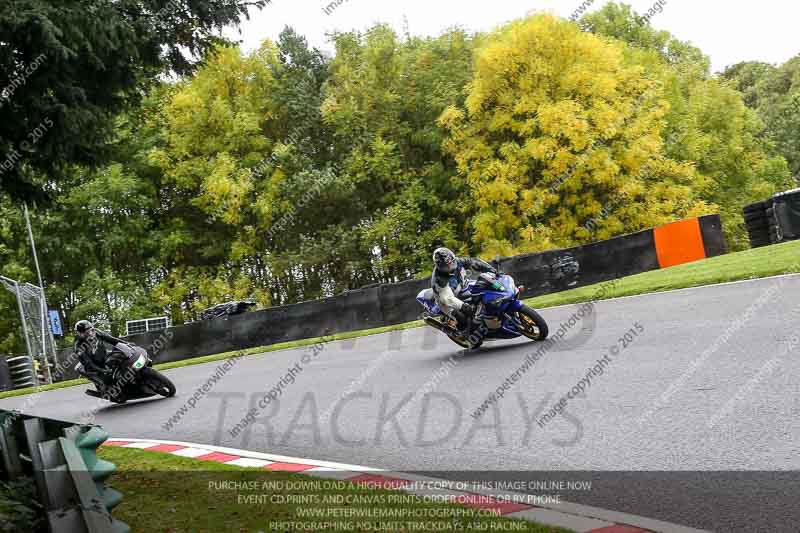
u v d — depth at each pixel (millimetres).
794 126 59531
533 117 33469
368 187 39688
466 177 37281
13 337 38250
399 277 39406
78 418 12930
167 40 10344
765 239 21344
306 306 21703
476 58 34000
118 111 10641
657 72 40156
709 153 40688
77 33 8398
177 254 39375
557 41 32750
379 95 38688
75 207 37375
